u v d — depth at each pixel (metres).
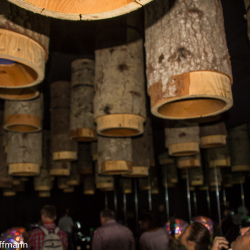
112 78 3.83
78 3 1.20
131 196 11.97
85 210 13.54
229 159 7.13
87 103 5.46
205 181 9.65
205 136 5.64
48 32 2.48
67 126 6.17
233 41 4.09
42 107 4.96
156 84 2.24
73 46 5.06
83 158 9.24
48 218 3.39
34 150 5.47
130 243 3.71
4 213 13.01
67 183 10.56
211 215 9.28
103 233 3.58
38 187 8.80
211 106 2.40
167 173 10.42
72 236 9.52
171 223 5.88
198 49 2.13
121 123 3.74
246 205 8.17
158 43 2.29
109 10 1.20
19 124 4.66
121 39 3.98
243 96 5.02
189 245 2.20
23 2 1.17
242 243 1.20
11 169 5.38
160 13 2.34
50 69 5.85
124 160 4.93
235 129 7.21
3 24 2.11
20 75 2.53
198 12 2.21
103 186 8.56
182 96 2.08
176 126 5.47
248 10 1.90
